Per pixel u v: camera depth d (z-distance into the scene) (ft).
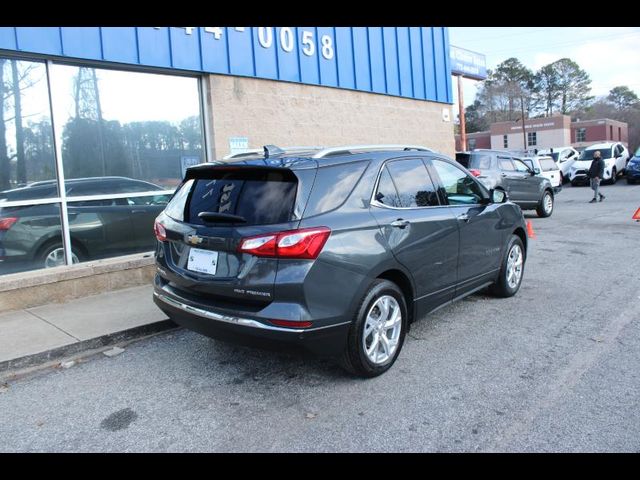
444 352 14.96
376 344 13.14
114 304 19.62
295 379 13.48
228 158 14.55
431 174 15.89
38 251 20.38
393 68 35.47
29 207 20.04
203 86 25.00
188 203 13.56
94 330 16.72
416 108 37.83
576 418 11.10
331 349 12.15
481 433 10.67
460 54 93.25
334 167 12.81
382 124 34.91
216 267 12.17
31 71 19.90
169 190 24.25
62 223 20.90
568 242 32.40
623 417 11.07
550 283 22.40
